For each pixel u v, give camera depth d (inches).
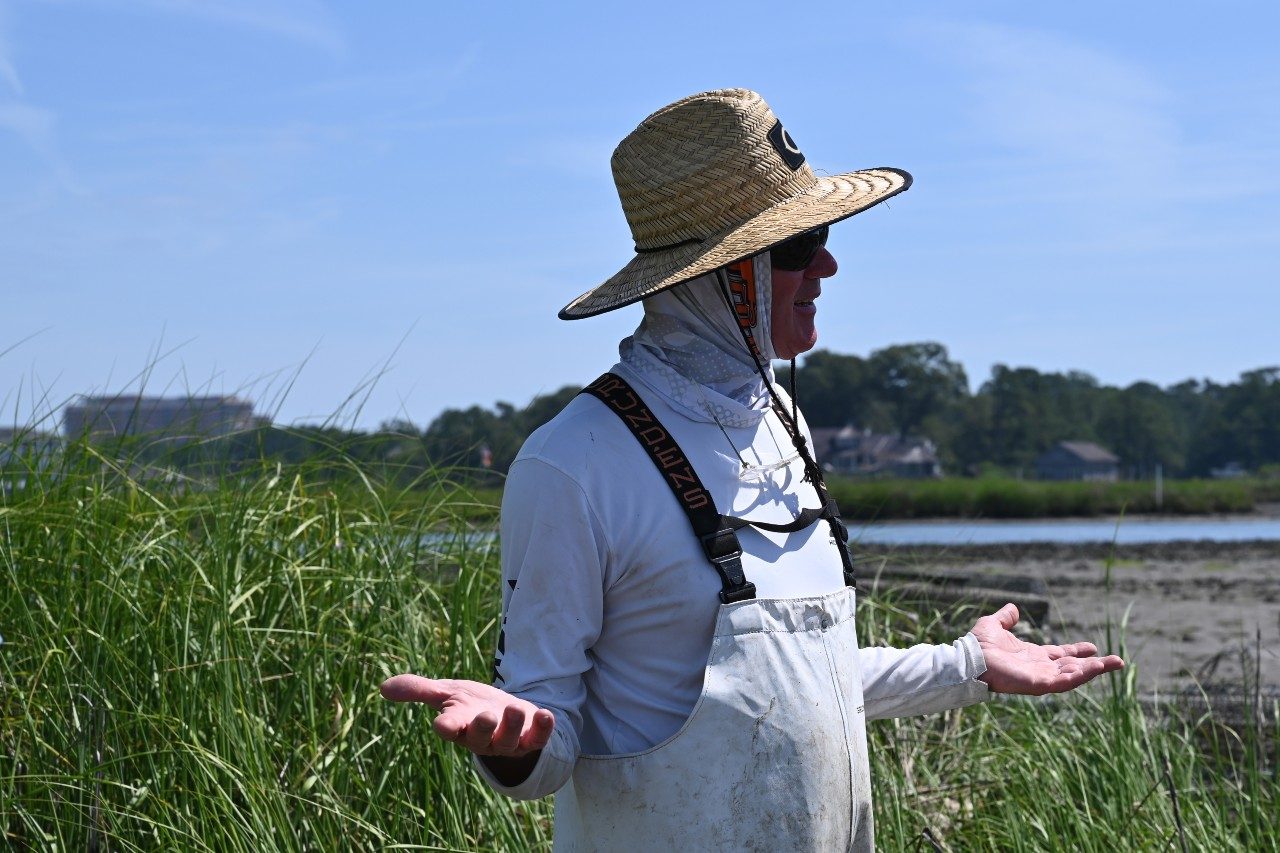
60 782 132.6
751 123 86.8
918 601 223.0
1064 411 4325.8
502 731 68.9
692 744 76.9
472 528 188.2
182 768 136.1
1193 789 159.9
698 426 81.6
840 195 87.5
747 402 85.1
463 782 142.3
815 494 85.9
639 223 88.5
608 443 79.4
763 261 85.2
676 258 85.0
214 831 131.0
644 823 77.9
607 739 79.7
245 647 147.3
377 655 153.0
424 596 172.7
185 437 185.2
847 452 3912.4
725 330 85.1
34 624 146.5
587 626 78.5
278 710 149.3
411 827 139.7
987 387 4352.9
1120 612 452.1
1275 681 269.0
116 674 142.6
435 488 192.1
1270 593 542.6
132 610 147.5
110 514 164.9
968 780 169.2
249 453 187.0
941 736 177.8
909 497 1974.7
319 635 150.0
